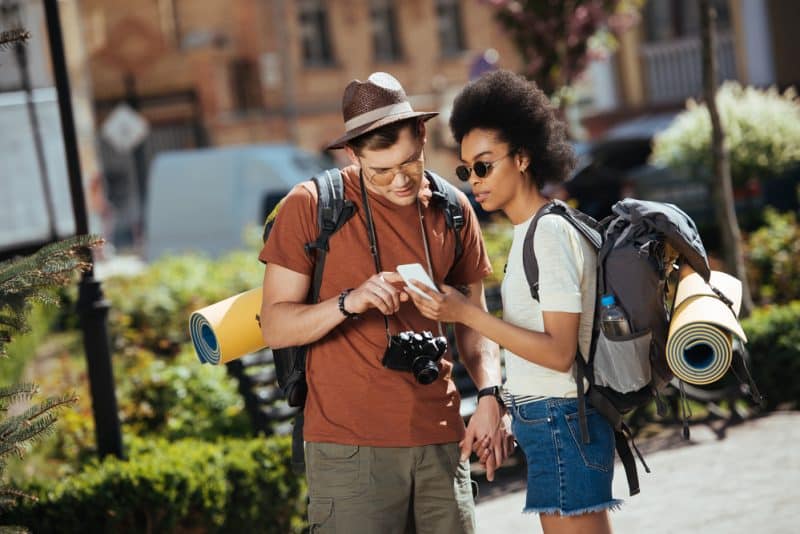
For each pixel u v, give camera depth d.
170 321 12.59
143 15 38.75
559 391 4.01
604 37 13.95
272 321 4.09
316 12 38.16
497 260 11.17
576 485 3.98
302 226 4.12
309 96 37.91
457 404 4.23
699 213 17.30
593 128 25.47
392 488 4.07
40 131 14.48
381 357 4.09
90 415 8.58
